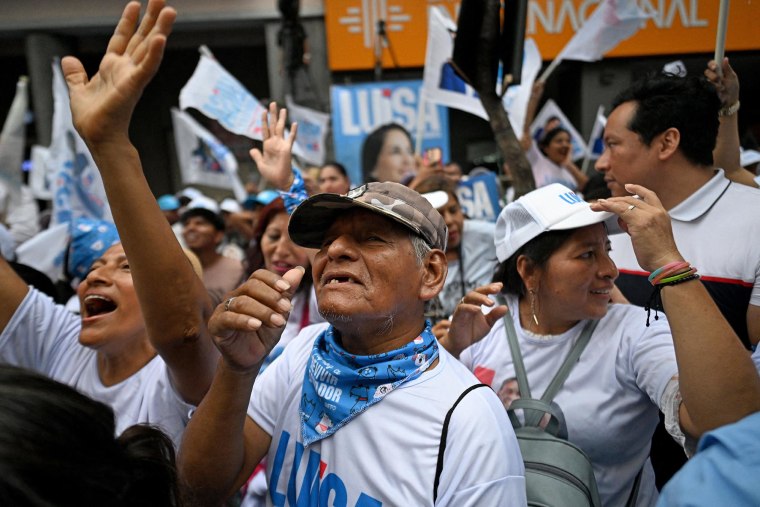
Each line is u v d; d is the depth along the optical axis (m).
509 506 1.05
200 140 4.79
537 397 1.56
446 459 1.05
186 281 1.24
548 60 7.83
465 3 2.24
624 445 1.48
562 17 7.72
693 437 1.22
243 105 3.11
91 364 1.66
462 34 2.27
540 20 7.73
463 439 1.05
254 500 1.75
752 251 1.65
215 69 3.07
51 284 2.35
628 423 1.47
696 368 1.14
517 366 1.60
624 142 1.84
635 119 1.81
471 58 2.27
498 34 2.24
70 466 0.63
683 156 1.78
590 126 7.94
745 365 1.12
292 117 5.12
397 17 7.73
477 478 1.04
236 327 1.00
